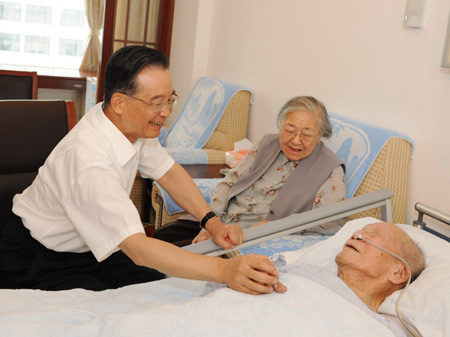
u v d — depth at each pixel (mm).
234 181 2541
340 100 2867
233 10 3963
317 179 2271
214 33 4270
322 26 2988
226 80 4078
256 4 3654
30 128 2105
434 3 2287
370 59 2652
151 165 1971
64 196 1569
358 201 1955
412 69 2410
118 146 1635
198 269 1400
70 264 1824
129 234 1443
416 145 2393
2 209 2041
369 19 2656
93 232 1513
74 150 1578
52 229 1744
